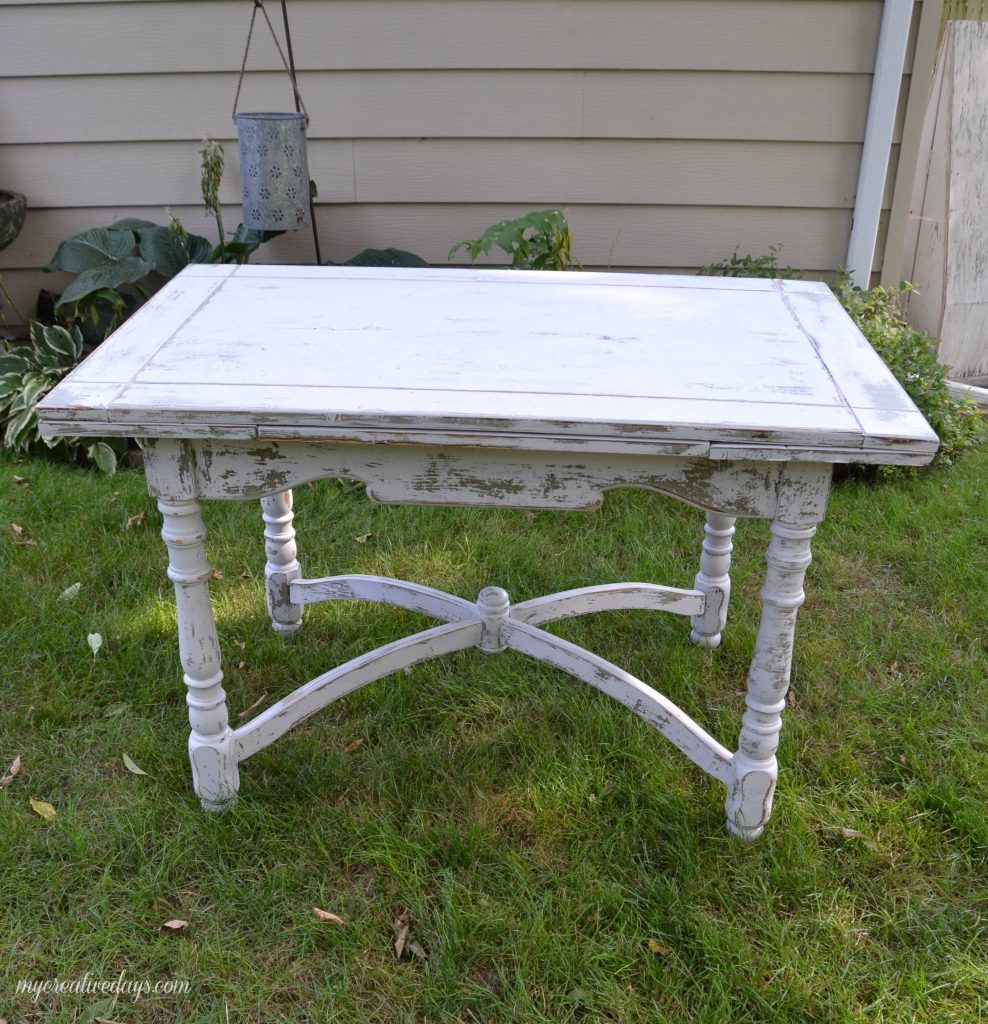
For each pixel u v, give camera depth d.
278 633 2.51
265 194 3.29
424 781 2.04
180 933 1.71
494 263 3.85
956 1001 1.61
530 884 1.80
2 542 2.85
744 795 1.83
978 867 1.85
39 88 3.62
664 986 1.61
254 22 3.43
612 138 3.64
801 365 1.70
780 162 3.65
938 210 4.27
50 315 3.91
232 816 1.92
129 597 2.62
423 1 3.45
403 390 1.56
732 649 2.48
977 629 2.55
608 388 1.58
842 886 1.81
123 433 1.52
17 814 1.92
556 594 2.30
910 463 1.46
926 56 3.52
